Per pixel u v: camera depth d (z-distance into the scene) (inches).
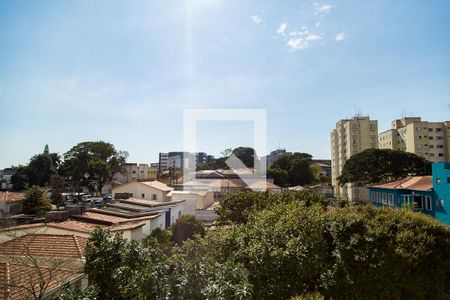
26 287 297.3
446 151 2608.3
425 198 1123.9
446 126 2628.0
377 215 420.8
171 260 204.7
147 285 188.9
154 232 709.9
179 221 815.7
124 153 2674.7
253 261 296.4
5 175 2827.3
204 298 179.9
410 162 1800.0
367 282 359.9
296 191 811.4
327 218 406.9
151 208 952.3
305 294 282.7
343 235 383.6
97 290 223.3
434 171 1061.8
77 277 353.1
